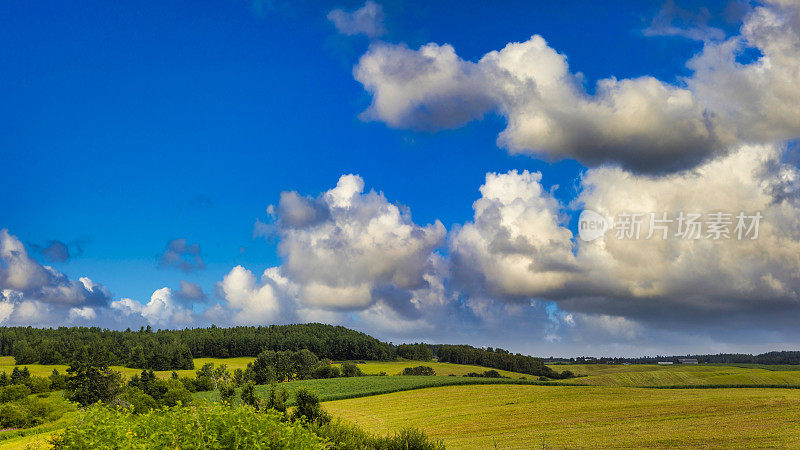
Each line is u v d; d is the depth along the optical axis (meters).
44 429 45.19
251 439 12.22
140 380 109.88
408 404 70.38
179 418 12.75
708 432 40.22
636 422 47.44
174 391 90.56
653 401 59.38
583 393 70.56
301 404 25.73
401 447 23.64
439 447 24.47
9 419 51.41
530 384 82.69
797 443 34.59
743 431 39.53
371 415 63.75
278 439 12.70
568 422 50.56
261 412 14.44
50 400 61.25
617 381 124.62
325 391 86.00
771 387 68.62
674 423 45.34
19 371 127.12
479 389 79.56
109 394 99.88
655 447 36.75
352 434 23.47
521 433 46.94
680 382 116.75
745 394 60.44
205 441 11.98
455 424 54.81
